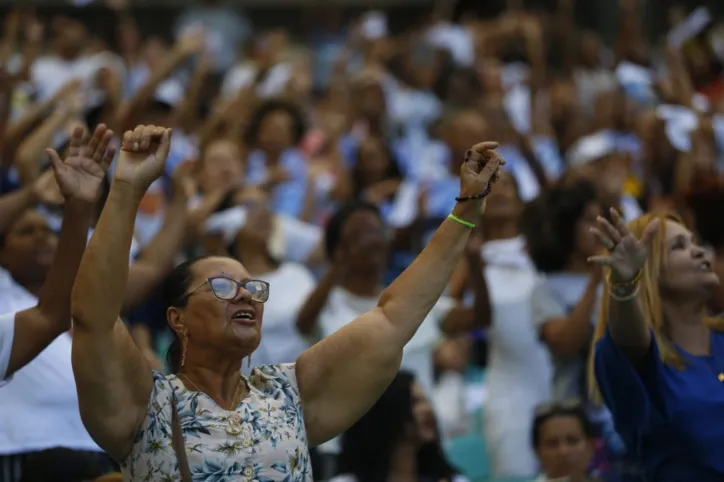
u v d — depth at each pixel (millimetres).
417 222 19062
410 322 9141
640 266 10062
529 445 15711
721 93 23406
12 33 19797
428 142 24953
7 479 11695
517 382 15836
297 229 18688
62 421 11820
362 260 15312
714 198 14203
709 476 10250
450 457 16859
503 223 16719
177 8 36594
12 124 17219
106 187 13445
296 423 8789
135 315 15195
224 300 8922
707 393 10391
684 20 29891
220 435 8523
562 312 15305
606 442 13836
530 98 25344
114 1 28172
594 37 31359
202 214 16078
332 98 26438
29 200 11922
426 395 15523
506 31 29344
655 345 10477
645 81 23156
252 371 9141
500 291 16109
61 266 9766
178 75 27375
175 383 8742
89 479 11578
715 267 14016
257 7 38125
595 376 10695
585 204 15602
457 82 25578
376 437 13570
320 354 9117
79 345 8344
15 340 9781
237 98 21234
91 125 18078
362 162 21328
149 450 8492
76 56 25688
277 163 21172
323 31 32344
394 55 29062
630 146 22438
